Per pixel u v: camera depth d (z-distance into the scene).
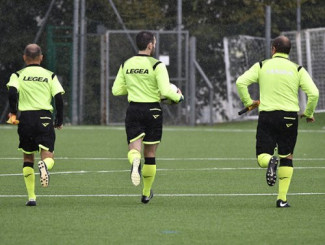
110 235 24.83
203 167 46.59
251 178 41.09
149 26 92.12
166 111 85.69
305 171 44.50
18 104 31.59
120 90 31.73
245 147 60.66
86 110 85.88
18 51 89.25
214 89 88.75
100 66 85.75
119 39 85.75
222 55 88.81
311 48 86.31
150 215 28.80
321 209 30.41
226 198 33.72
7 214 28.86
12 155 53.34
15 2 89.38
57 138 67.81
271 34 91.00
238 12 95.94
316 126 84.19
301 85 30.81
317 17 92.50
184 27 93.38
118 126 85.19
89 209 30.23
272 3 97.25
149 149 31.61
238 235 24.95
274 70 30.86
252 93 86.19
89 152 55.91
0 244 23.42
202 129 80.44
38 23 90.31
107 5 92.31
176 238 24.41
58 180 40.03
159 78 30.81
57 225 26.56
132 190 36.38
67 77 86.94
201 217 28.36
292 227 26.38
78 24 89.88
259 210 30.12
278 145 30.97
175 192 35.66
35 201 31.27
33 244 23.44
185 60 85.50
